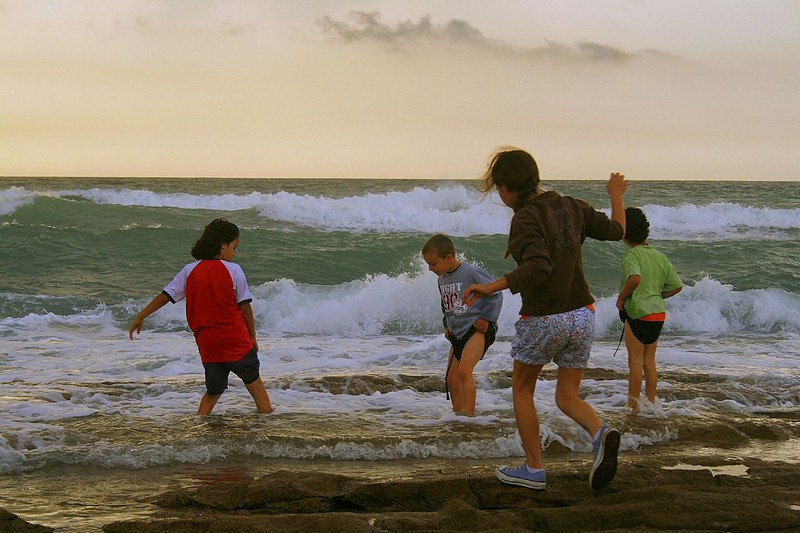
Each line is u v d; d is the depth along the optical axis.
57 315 13.26
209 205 28.14
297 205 24.03
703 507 3.70
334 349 10.62
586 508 3.68
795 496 3.96
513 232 3.79
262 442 5.14
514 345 3.99
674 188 49.22
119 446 5.00
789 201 34.50
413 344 11.39
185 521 3.64
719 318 13.20
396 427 5.67
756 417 6.40
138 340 11.30
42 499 4.18
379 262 17.42
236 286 5.92
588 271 17.47
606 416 5.97
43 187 59.12
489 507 4.03
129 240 18.66
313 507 4.05
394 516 3.74
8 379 7.96
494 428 5.60
